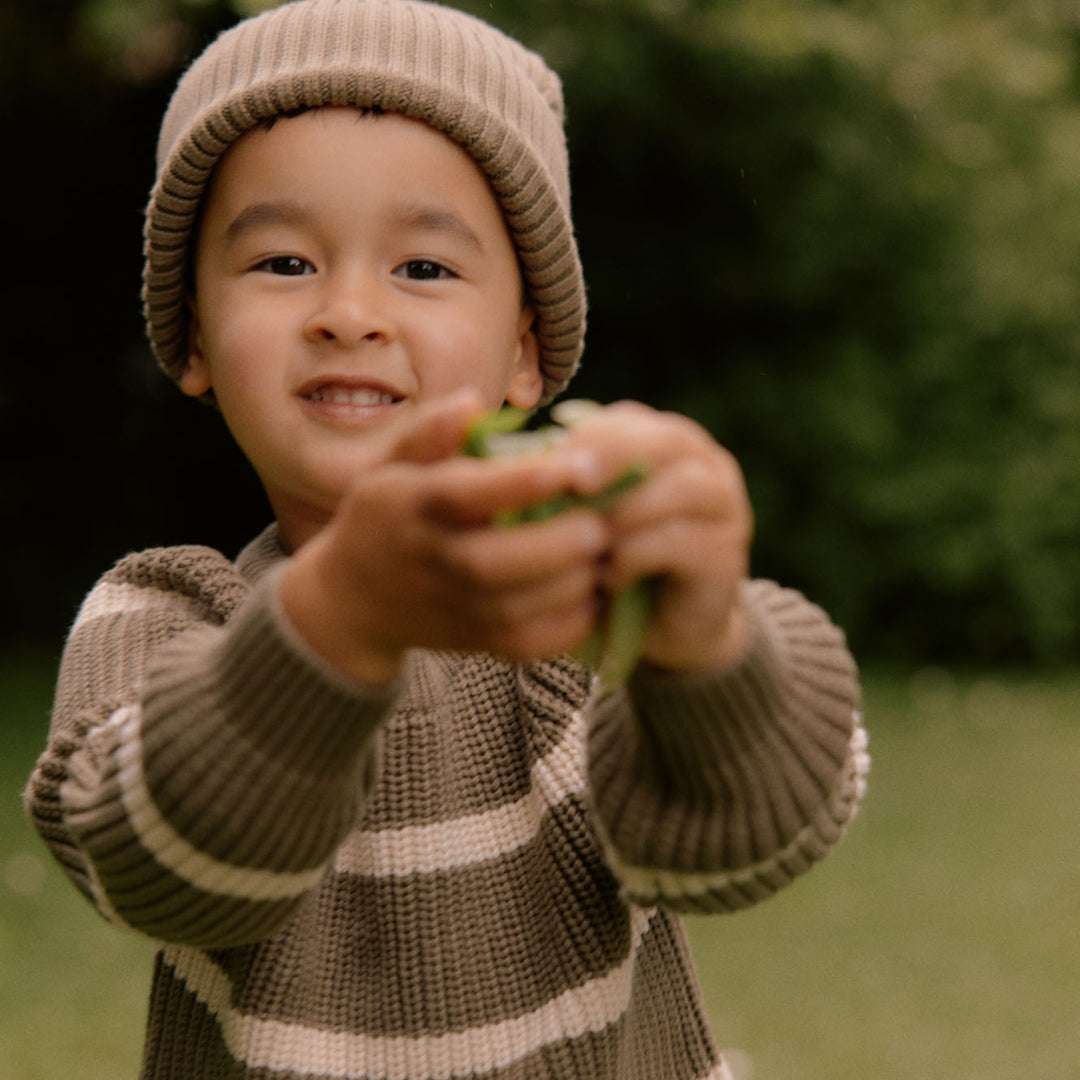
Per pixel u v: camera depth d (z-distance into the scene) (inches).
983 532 285.3
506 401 53.4
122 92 260.5
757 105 250.1
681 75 239.8
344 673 30.8
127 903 34.6
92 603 45.4
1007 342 288.4
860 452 285.3
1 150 267.4
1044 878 160.2
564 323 52.8
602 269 277.1
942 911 150.3
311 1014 42.3
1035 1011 124.6
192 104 49.8
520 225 48.9
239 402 45.7
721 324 291.1
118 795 33.7
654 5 221.3
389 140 46.2
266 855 32.5
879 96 254.5
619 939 43.6
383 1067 42.3
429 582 27.0
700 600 28.4
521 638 26.5
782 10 233.6
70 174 274.1
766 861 35.7
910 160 267.1
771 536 289.0
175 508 297.9
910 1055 115.6
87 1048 113.7
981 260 286.8
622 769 36.4
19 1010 121.0
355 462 44.7
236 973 42.7
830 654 37.4
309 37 47.9
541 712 44.6
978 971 133.6
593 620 27.7
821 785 35.4
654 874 36.6
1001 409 289.0
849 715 36.7
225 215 46.9
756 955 138.4
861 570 289.6
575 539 25.9
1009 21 278.5
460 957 43.0
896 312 289.4
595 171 260.8
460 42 49.3
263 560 48.9
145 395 292.4
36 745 203.8
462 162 47.4
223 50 49.6
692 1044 47.8
